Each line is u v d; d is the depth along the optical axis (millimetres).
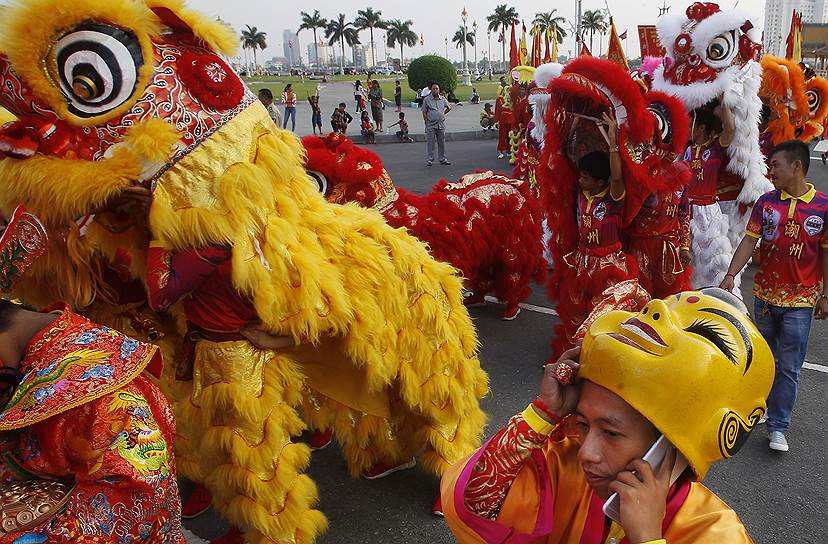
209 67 2268
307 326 2502
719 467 3758
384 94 41906
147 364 1764
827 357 5141
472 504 1645
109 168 2123
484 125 21328
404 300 2873
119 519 1644
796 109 7613
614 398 1319
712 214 5844
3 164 2168
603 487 1373
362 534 3252
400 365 2943
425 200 4988
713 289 1393
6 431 1725
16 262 1774
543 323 6027
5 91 2098
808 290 3732
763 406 1295
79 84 2074
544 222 7277
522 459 1578
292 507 2625
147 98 2154
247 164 2295
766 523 3297
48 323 1759
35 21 2004
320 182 4047
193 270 2289
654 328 1288
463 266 4949
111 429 1641
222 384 2504
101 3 2061
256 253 2348
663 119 4375
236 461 2523
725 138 5777
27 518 1663
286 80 70750
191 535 3268
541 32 15336
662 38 5996
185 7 2260
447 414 3133
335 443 4086
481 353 5398
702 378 1209
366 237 2834
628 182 4207
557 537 1631
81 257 2471
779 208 3748
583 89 3965
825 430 4121
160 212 2189
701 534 1367
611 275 4336
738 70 5688
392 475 3689
